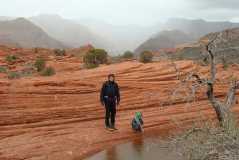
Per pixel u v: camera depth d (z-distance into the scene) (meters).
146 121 14.99
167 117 15.62
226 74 21.89
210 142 7.80
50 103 16.20
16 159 9.81
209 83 9.53
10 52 61.72
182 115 16.02
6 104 15.21
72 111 15.52
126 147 11.36
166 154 9.44
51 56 57.16
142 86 21.25
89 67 33.59
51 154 10.39
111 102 13.17
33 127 13.46
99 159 10.07
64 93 18.14
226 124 8.19
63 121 14.31
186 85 9.97
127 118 15.38
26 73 30.59
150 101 18.30
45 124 13.83
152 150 10.59
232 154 7.30
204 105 18.14
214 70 9.51
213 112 16.72
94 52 37.78
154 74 25.19
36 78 21.33
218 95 20.53
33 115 14.47
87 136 12.40
